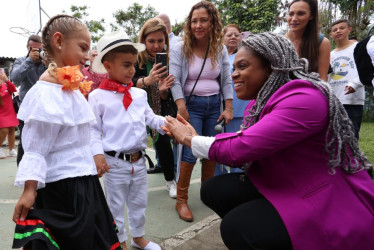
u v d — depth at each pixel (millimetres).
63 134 1408
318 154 1376
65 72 1342
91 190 1486
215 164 2871
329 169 1362
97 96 1975
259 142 1342
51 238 1257
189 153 2592
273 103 1390
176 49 2670
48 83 1353
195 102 2686
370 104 9594
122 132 1982
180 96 2627
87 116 1506
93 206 1460
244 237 1406
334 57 4004
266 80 1532
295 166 1398
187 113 2637
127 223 2551
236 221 1455
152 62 2945
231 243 1477
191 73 2662
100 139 1913
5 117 4871
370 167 1476
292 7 2627
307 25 2646
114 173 1979
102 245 1452
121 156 1983
